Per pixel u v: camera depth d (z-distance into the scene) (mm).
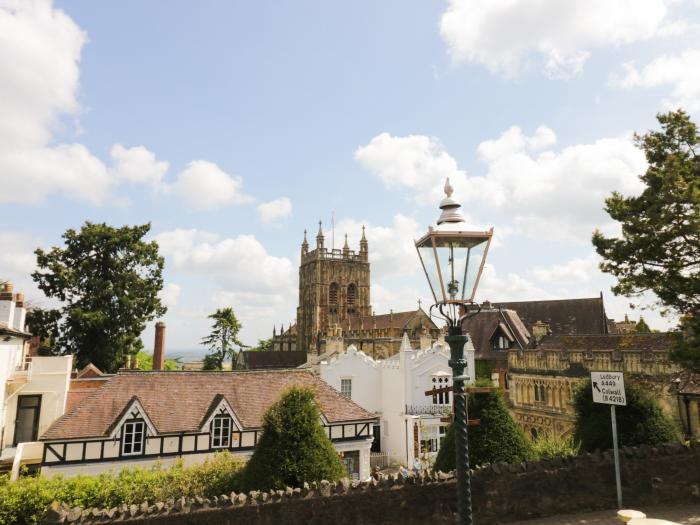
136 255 61438
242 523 14562
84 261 58562
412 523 15336
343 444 34719
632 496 16875
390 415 50375
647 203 22594
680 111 24000
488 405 18672
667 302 21922
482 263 8344
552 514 16141
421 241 8617
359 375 52000
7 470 27438
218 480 20391
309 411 19438
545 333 49906
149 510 14320
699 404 26109
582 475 16688
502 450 17875
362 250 113438
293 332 129250
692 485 17219
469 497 7402
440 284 8117
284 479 17859
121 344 58125
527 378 39781
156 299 61906
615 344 34781
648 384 23438
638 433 18859
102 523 13797
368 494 15289
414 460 45250
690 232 20969
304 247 117062
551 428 36656
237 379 36250
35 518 18203
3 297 30562
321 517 14930
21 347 33500
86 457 28734
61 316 57281
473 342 56156
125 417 29844
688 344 19656
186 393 33812
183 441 30953
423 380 48750
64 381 33406
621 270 23812
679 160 22734
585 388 21062
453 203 8836
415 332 82562
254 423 32906
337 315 108250
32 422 32438
